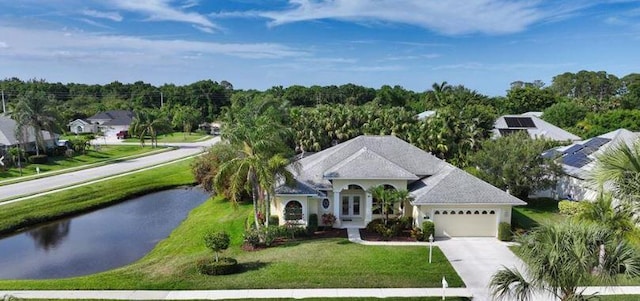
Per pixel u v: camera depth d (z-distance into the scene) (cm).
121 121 12050
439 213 3030
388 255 2609
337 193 3216
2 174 5528
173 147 9019
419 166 3572
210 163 4588
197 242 3209
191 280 2273
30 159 6275
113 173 5881
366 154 3350
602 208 1570
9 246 3338
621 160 1417
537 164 3725
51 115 6762
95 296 2100
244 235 2997
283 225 3067
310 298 2044
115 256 3108
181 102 14425
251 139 2892
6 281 2302
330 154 3694
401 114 6103
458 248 2789
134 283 2252
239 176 2911
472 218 3036
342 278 2264
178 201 4862
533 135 6328
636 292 2042
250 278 2280
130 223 3988
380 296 2064
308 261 2502
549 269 1349
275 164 2872
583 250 1305
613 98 10925
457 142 5222
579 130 7100
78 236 3588
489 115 5369
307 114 6362
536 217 3475
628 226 1488
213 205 4362
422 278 2270
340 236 3048
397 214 3334
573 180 3800
